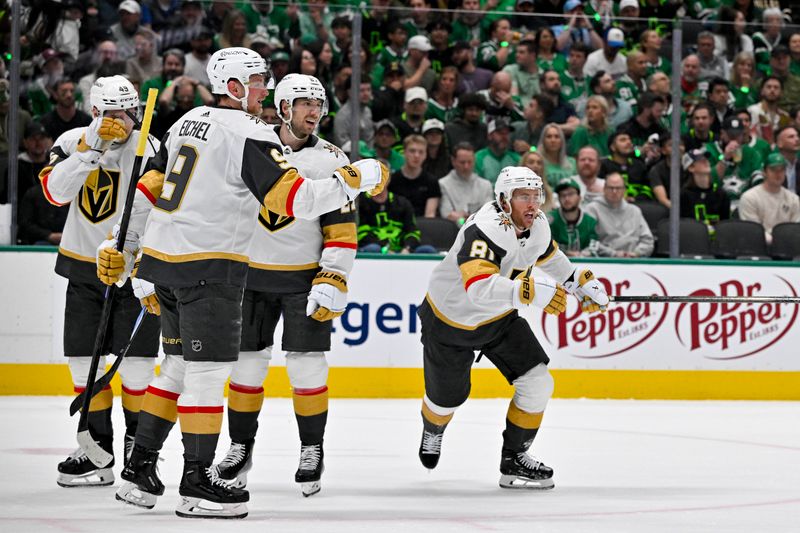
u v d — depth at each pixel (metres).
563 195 22.88
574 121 23.02
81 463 10.88
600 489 11.10
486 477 11.96
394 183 22.55
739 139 23.47
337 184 8.75
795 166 23.67
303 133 10.95
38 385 20.81
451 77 22.61
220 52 9.18
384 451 14.12
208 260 8.82
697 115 23.34
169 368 9.34
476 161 22.78
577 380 22.06
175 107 22.12
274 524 8.64
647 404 21.20
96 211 11.31
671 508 9.80
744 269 22.66
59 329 20.86
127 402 11.32
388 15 22.42
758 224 23.38
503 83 22.78
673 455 14.00
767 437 16.11
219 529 8.33
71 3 21.33
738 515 9.39
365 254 21.58
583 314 22.08
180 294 8.95
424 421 12.12
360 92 22.27
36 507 9.52
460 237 11.32
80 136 11.52
